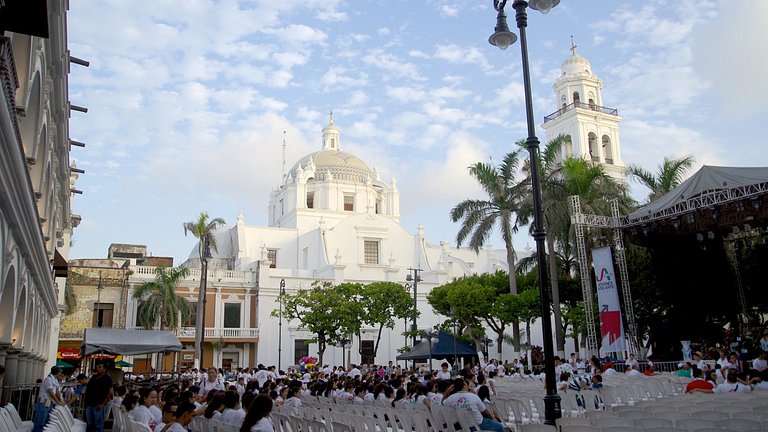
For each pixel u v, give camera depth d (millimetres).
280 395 19203
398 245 73875
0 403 16578
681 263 37250
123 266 57062
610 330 31469
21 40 12156
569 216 37031
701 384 18859
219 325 59219
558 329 35719
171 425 10031
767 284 39062
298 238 75625
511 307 39750
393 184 90938
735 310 38562
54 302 31297
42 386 16562
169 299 52594
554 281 36500
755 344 36656
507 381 29562
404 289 51531
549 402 12445
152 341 27906
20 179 10562
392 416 14414
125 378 33781
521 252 86938
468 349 34562
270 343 58969
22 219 12562
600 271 32469
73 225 40562
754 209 29359
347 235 71625
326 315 47781
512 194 40344
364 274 66062
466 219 41594
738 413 10383
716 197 29938
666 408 12250
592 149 68625
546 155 40562
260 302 59781
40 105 14789
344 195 85125
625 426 8711
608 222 35188
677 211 31500
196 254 77500
